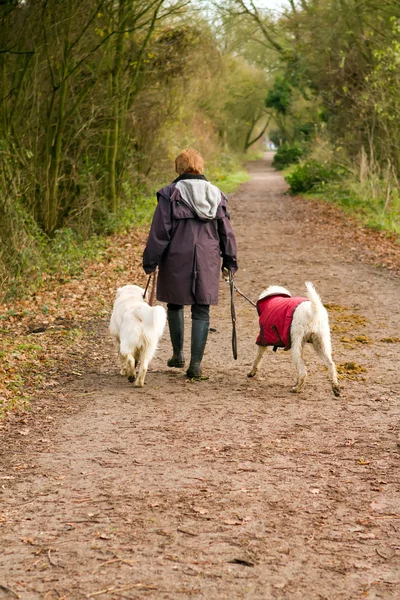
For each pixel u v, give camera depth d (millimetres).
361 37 22641
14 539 3648
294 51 28359
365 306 10000
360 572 3281
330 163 29969
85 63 15906
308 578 3225
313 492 4199
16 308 10211
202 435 5230
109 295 11102
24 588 3166
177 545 3543
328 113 28844
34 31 14242
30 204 14703
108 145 17969
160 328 6387
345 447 4957
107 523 3809
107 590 3137
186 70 21469
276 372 7051
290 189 30656
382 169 23578
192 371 6746
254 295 10992
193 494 4184
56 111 15688
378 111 20078
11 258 11734
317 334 6125
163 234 6484
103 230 17500
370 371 6953
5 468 4668
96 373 7098
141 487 4301
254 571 3287
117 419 5637
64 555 3461
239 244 16531
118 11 16219
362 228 18391
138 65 17641
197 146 38000
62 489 4301
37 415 5781
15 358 7508
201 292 6582
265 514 3900
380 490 4219
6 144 13180
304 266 13469
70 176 16172
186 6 17922
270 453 4855
